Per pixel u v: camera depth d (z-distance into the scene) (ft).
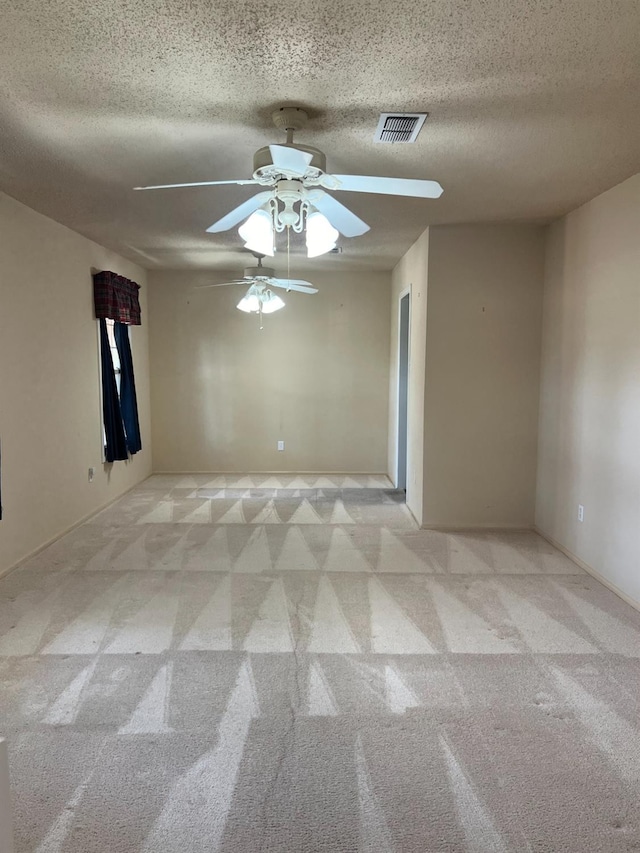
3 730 6.84
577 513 12.55
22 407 12.34
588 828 5.51
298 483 20.81
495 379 14.67
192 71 6.57
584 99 7.27
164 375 22.17
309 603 10.41
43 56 6.22
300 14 5.47
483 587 11.20
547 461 14.21
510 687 7.80
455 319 14.52
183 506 17.40
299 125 7.70
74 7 5.32
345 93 7.12
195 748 6.56
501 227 14.23
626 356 10.61
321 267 20.77
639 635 9.27
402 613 10.03
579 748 6.61
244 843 5.32
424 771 6.23
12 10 5.35
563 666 8.34
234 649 8.77
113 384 17.17
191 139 8.58
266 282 17.54
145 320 21.48
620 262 10.79
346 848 5.26
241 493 19.17
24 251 12.37
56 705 7.34
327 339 22.07
